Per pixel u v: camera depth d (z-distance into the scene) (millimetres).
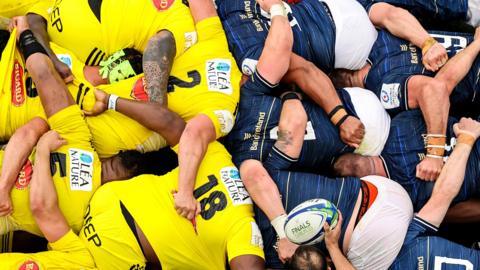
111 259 12406
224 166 13055
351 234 12625
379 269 12828
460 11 15047
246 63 13773
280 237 12500
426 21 15297
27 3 14391
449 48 14266
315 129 13570
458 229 14812
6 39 13555
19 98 12922
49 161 12375
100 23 13414
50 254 12188
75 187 12570
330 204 11922
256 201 12812
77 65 13539
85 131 12883
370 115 13648
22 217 12492
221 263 12617
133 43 13852
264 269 12242
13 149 12344
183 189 12375
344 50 14273
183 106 13375
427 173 13297
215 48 13719
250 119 13453
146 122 12812
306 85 13734
